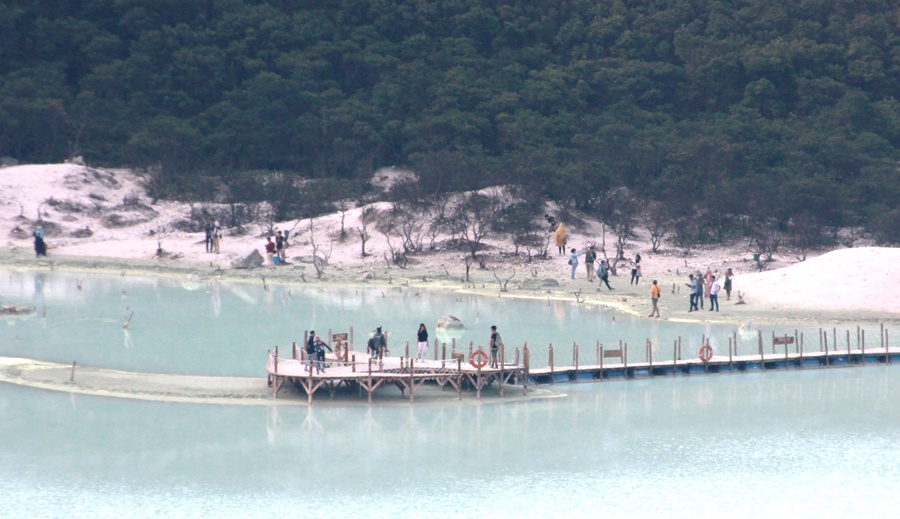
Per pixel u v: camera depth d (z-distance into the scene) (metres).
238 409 170.50
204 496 135.62
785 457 154.12
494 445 156.62
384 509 132.62
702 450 157.00
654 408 177.88
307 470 144.88
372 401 177.12
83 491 136.75
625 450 156.00
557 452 154.38
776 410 177.50
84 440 154.62
